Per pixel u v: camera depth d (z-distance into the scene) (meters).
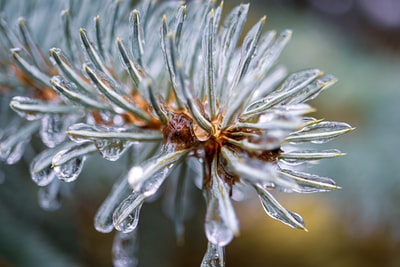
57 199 0.28
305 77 0.23
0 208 0.31
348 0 0.62
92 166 0.34
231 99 0.23
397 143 0.44
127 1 0.25
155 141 0.23
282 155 0.22
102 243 0.44
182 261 0.44
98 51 0.24
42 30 0.27
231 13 0.23
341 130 0.22
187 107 0.23
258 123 0.21
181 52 0.23
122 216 0.22
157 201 0.40
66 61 0.24
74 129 0.22
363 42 0.60
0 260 0.32
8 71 0.27
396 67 0.53
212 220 0.21
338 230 0.51
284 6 0.57
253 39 0.23
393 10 0.62
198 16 0.24
